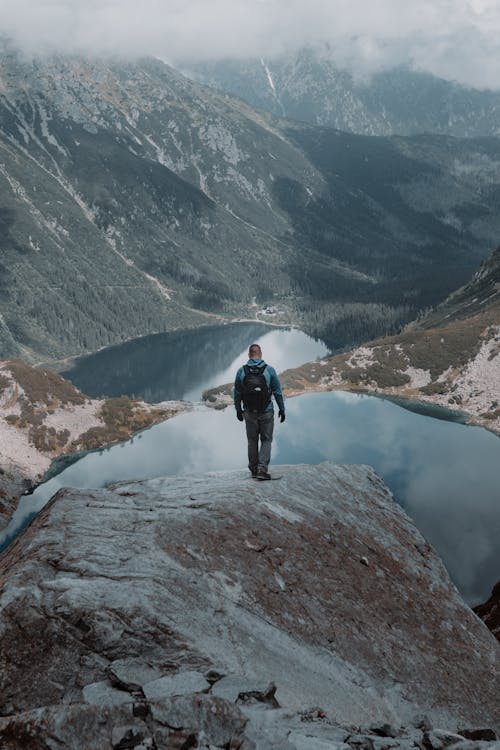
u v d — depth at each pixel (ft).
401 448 619.67
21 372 624.59
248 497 40.34
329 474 49.42
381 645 33.96
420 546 46.16
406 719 29.73
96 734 19.76
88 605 26.07
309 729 22.75
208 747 19.90
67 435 586.86
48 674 24.35
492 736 27.43
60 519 33.63
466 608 41.98
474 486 519.60
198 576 31.48
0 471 496.64
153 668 25.14
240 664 26.89
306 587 34.94
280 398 44.16
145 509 37.22
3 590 26.45
